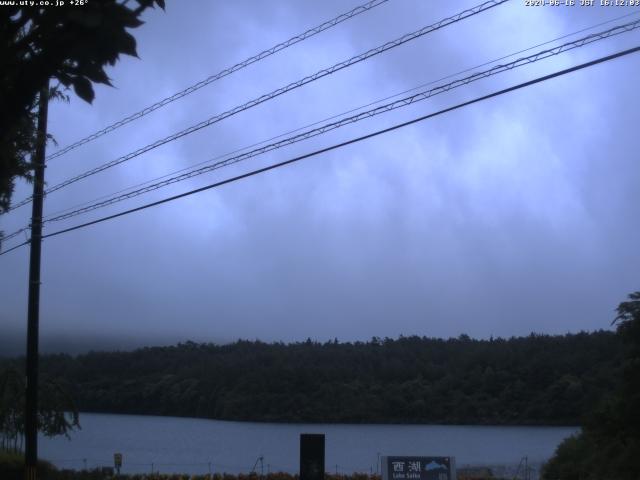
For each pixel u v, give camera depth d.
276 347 96.31
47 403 28.94
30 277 17.44
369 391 81.38
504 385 75.06
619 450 24.67
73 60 4.30
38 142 9.03
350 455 53.09
